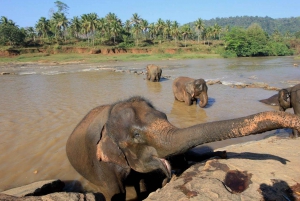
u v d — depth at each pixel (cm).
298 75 2486
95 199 368
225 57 6394
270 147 590
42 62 5334
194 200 364
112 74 2841
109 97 1515
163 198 384
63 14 8656
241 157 520
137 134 342
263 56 6838
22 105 1317
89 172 479
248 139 805
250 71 2981
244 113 1136
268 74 2634
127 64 4553
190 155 538
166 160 339
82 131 493
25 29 9038
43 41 8244
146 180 477
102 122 425
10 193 479
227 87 1827
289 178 419
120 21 9562
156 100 1467
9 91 1767
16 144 797
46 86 1973
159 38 10188
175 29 9094
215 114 1138
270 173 435
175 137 308
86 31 8156
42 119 1058
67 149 581
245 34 6756
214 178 417
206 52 7925
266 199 371
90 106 1276
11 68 4072
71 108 1237
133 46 8381
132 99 392
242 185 407
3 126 972
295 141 632
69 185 570
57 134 877
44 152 736
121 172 417
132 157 359
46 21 8712
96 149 428
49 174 615
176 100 1457
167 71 3186
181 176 451
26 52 6881
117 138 360
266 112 250
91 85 2011
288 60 4953
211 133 276
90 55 6931
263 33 7319
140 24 9950
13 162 679
